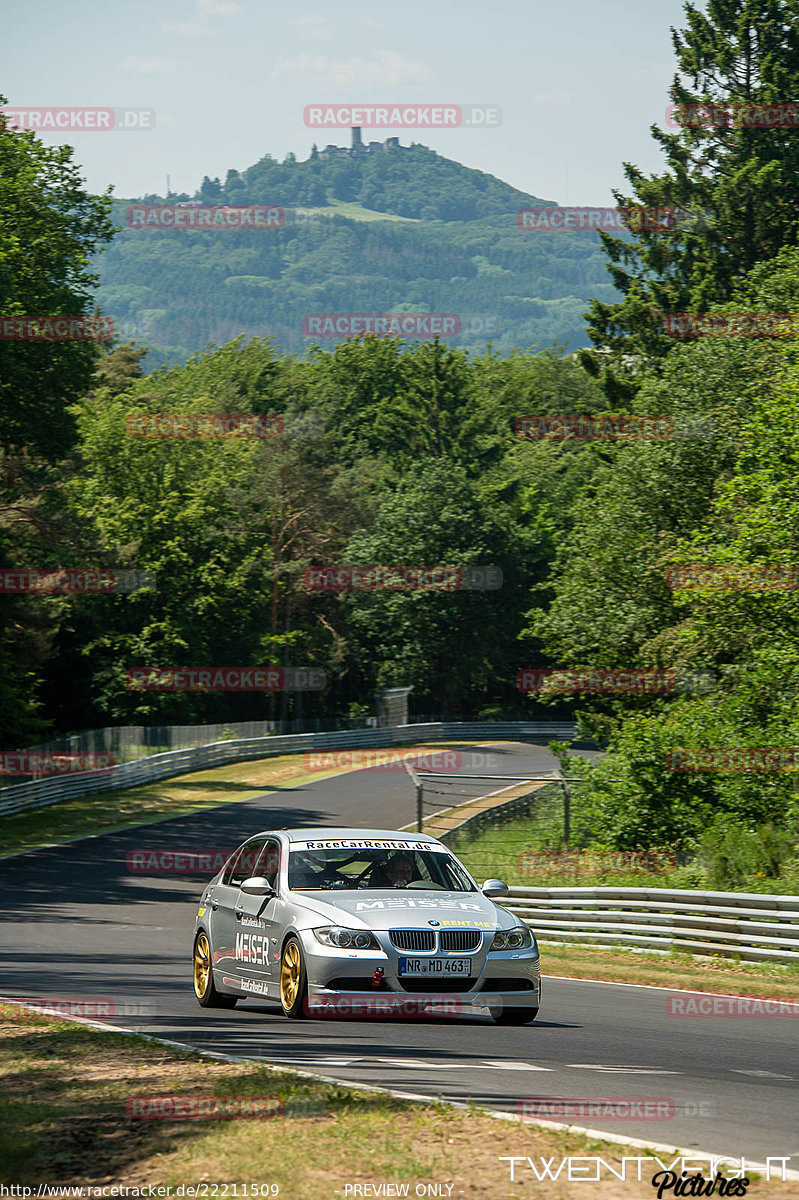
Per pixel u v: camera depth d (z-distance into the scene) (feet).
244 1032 64.44
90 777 313.12
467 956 64.85
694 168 388.37
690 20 392.06
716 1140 41.34
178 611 469.98
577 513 279.69
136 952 118.93
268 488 492.13
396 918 64.90
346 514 508.12
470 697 579.48
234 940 74.28
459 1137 40.06
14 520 334.65
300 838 73.87
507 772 370.73
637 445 268.41
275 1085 48.08
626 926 124.98
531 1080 51.31
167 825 269.03
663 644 226.99
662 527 257.14
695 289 346.13
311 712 552.41
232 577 472.03
